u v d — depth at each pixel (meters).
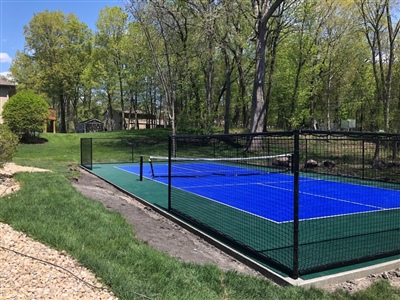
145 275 4.05
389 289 4.45
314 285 4.49
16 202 6.61
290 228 7.11
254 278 4.62
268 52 29.30
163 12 23.78
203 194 11.08
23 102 27.77
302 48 28.84
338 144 15.80
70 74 44.94
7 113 27.62
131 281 3.72
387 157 14.93
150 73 39.88
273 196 10.79
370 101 34.41
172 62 27.72
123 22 41.34
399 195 11.20
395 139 6.64
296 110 29.94
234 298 3.92
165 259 4.71
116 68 42.47
